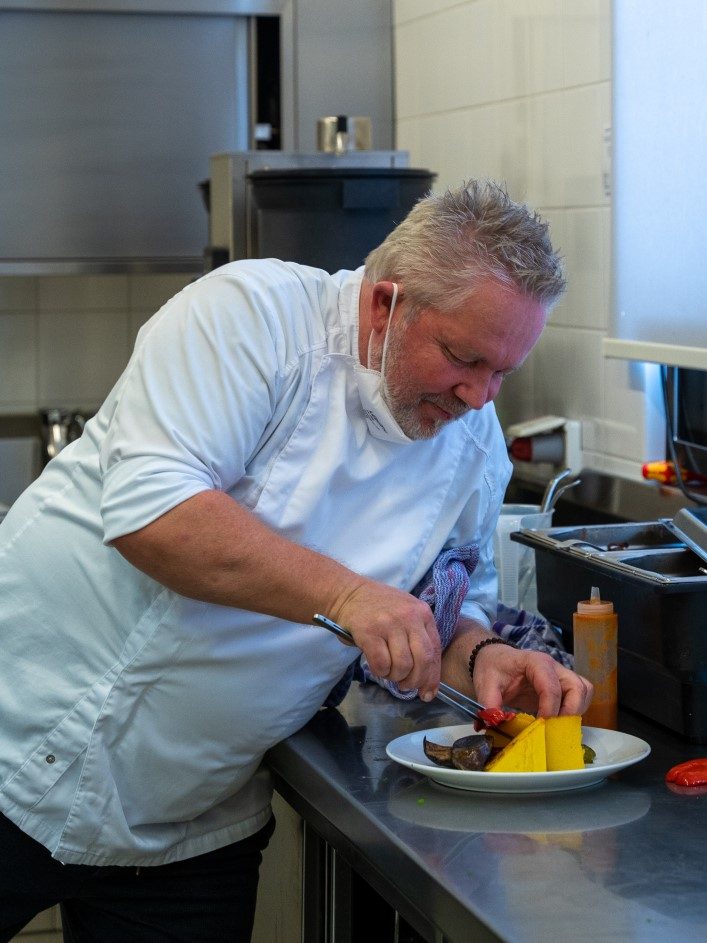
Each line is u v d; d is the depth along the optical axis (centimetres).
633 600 149
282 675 146
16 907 156
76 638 145
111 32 308
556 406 261
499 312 127
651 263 217
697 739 145
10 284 347
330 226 253
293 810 168
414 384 135
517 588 195
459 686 157
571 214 248
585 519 231
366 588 129
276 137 323
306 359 140
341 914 159
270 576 128
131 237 317
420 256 130
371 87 323
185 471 129
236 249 273
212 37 314
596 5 233
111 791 146
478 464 158
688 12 201
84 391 355
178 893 162
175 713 144
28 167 309
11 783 147
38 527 150
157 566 129
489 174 279
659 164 212
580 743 134
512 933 99
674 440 224
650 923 101
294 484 141
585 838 119
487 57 276
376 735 152
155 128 314
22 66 305
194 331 135
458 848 117
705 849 116
